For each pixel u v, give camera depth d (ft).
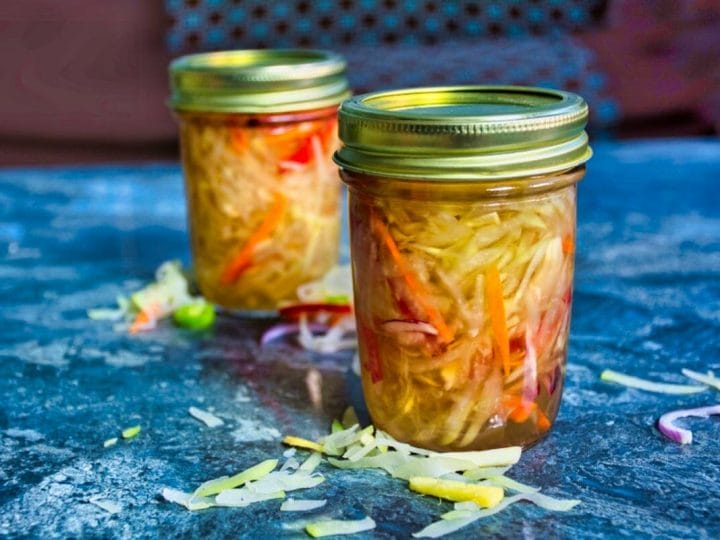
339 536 1.36
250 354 1.85
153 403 1.69
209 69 1.84
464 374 1.45
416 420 1.49
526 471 1.47
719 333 1.82
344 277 1.97
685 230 2.25
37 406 1.69
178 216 2.48
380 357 1.50
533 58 3.46
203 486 1.45
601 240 2.22
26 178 2.82
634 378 1.69
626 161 2.73
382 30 3.70
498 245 1.41
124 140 3.46
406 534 1.36
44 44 3.62
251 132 1.85
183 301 2.01
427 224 1.41
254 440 1.58
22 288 2.12
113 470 1.51
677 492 1.42
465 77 3.40
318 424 1.62
